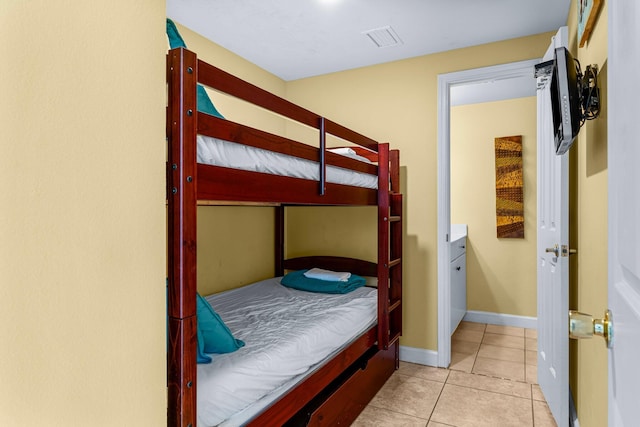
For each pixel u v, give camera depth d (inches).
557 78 55.2
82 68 22.8
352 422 88.6
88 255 23.0
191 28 105.6
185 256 43.5
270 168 61.5
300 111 69.6
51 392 21.2
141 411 26.3
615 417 26.1
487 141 170.6
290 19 100.7
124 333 25.1
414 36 110.7
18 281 19.9
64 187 21.9
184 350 43.3
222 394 52.8
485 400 99.1
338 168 84.5
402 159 127.5
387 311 104.4
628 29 22.9
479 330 159.0
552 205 87.4
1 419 19.3
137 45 26.0
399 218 118.6
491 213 169.6
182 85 43.2
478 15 99.1
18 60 19.9
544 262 96.9
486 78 116.2
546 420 89.4
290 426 69.7
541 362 102.0
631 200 22.4
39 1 20.8
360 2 92.6
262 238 139.3
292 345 68.8
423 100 124.5
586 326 28.1
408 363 125.2
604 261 58.2
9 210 19.5
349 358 88.3
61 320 21.7
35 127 20.6
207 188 48.9
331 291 113.7
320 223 143.7
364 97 133.6
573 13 87.2
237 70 123.3
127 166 25.4
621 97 25.2
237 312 91.6
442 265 121.4
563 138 55.3
